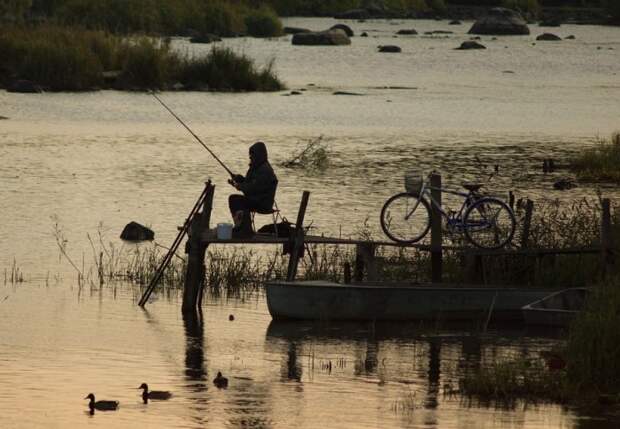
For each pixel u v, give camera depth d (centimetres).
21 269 6825
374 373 4972
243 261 6781
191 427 4225
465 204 6219
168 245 7600
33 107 15262
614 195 9594
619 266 6122
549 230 6669
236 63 18138
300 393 4669
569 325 5359
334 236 7756
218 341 5450
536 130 14225
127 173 10519
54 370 4909
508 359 5172
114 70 18475
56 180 10056
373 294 5853
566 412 4438
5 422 4241
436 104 16912
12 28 19275
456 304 5903
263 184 5991
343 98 17312
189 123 14162
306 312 5859
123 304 6116
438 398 4616
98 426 4212
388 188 9925
